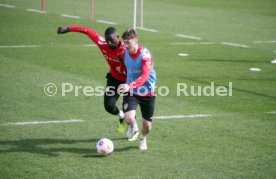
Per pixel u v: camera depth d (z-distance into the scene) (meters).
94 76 54.38
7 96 45.84
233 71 58.91
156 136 36.66
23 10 104.12
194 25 93.38
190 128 38.59
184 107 44.25
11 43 71.19
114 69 35.75
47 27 85.69
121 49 34.56
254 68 60.56
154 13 106.81
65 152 33.03
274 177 29.50
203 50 71.19
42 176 28.92
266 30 90.19
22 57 62.44
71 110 42.53
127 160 31.81
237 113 42.72
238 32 87.25
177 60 64.25
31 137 35.78
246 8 118.25
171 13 107.69
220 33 85.81
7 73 54.09
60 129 37.72
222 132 37.78
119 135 36.91
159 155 32.84
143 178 29.02
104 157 32.25
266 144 35.28
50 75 54.06
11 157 31.89
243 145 35.00
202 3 125.31
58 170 29.88
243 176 29.59
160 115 41.75
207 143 35.31
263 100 46.97
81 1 122.50
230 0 132.50
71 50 68.25
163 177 29.22
